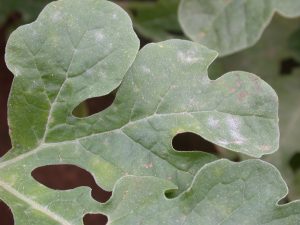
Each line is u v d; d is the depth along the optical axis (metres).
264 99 0.24
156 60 0.25
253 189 0.23
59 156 0.25
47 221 0.24
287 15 0.32
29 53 0.25
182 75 0.25
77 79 0.25
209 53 0.25
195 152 0.24
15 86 0.25
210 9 0.33
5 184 0.25
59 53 0.25
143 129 0.25
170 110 0.25
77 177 0.44
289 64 0.41
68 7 0.25
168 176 0.24
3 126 0.45
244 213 0.23
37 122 0.25
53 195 0.25
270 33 0.40
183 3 0.33
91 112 0.44
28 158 0.26
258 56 0.40
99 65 0.25
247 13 0.32
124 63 0.24
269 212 0.23
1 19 0.42
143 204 0.23
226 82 0.24
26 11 0.42
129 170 0.25
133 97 0.25
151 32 0.40
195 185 0.23
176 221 0.23
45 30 0.25
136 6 0.40
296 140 0.38
